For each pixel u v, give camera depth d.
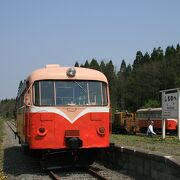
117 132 54.50
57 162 15.82
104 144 15.28
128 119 51.06
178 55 112.81
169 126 48.66
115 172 14.94
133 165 14.09
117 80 100.38
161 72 94.75
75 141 14.62
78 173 15.05
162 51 129.62
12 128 61.72
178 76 95.12
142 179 13.04
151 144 24.91
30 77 15.36
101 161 17.89
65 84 15.26
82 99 15.27
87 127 15.11
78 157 16.23
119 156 15.64
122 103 96.50
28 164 18.33
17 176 15.00
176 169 10.42
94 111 15.23
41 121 14.74
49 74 15.17
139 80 96.25
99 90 15.57
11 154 23.02
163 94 32.28
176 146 23.34
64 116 14.91
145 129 57.09
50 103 14.98
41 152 16.22
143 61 132.62
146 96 94.81
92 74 15.64
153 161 12.26
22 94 18.47
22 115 18.20
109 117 15.53
